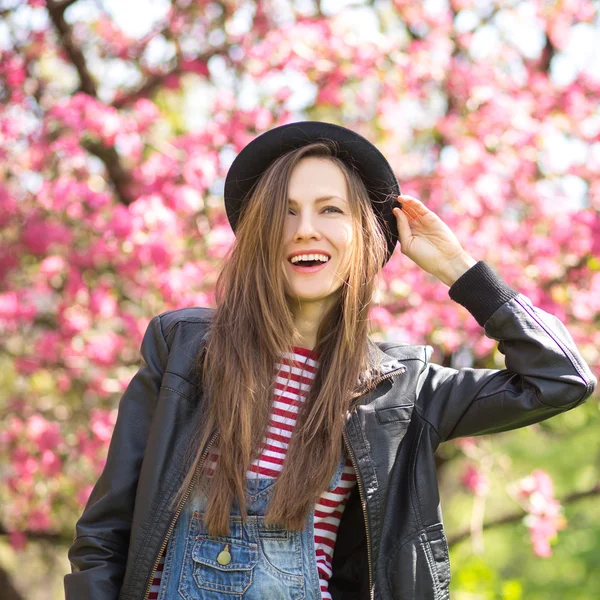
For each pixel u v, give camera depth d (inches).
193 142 203.6
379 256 92.0
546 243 194.4
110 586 80.8
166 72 236.4
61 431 206.8
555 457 320.5
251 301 87.4
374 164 94.2
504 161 208.2
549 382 85.7
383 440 85.8
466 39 235.8
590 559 331.0
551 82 228.7
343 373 86.6
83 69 226.1
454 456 227.3
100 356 190.9
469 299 91.6
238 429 82.7
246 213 90.0
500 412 87.1
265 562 80.9
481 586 218.2
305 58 209.8
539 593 346.3
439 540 85.4
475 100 214.7
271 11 235.5
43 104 215.3
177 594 80.1
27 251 197.8
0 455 209.5
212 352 85.0
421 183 204.7
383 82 215.0
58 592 307.6
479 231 195.3
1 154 195.2
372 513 83.3
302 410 86.0
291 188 88.0
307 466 82.9
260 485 82.8
